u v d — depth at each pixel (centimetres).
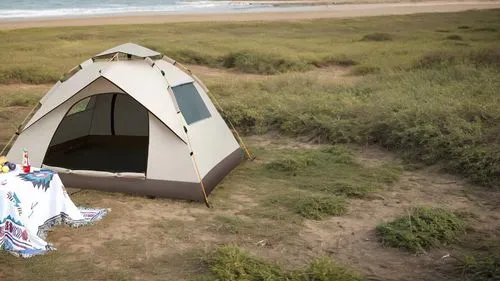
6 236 473
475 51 1568
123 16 4378
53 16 4378
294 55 1842
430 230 507
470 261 443
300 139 892
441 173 702
